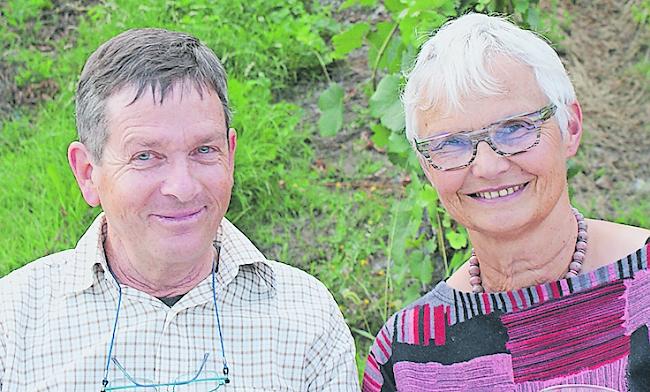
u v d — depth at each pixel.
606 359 2.53
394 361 2.79
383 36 4.33
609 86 5.75
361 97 5.79
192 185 2.49
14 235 5.01
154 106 2.46
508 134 2.49
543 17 5.83
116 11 6.29
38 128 5.76
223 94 2.60
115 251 2.72
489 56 2.48
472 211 2.60
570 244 2.64
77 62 6.06
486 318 2.68
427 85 2.55
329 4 6.48
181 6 6.29
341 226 5.05
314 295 2.85
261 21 6.20
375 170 5.35
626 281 2.55
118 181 2.51
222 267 2.77
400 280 4.34
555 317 2.61
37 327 2.67
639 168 5.33
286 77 6.02
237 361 2.69
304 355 2.73
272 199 5.20
